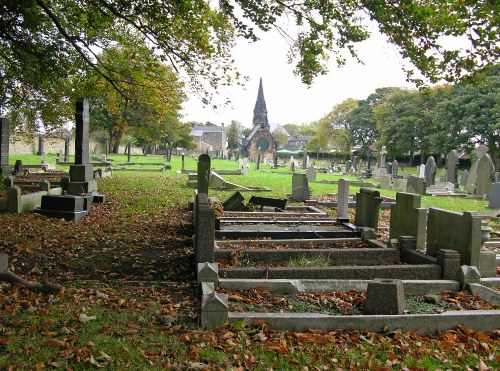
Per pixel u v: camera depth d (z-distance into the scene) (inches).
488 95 1592.0
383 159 1483.8
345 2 429.7
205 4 489.1
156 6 460.8
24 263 300.8
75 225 427.5
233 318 192.4
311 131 4758.9
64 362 155.2
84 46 572.1
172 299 227.1
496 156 1690.5
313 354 170.7
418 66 405.4
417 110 2069.4
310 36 486.3
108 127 1924.2
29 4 487.2
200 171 507.5
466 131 1676.9
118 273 288.2
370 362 164.4
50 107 774.5
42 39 590.9
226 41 550.3
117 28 608.4
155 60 608.4
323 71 544.4
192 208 533.6
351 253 305.0
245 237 374.0
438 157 2208.4
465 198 853.8
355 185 1027.3
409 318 195.3
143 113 749.3
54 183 688.4
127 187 767.1
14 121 921.5
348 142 2829.7
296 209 553.9
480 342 185.6
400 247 312.0
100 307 210.5
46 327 182.9
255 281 239.5
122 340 175.3
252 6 451.2
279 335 185.3
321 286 240.7
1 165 735.1
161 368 155.6
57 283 254.1
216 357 164.4
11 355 158.2
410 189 912.3
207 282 220.1
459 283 252.4
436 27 372.8
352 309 213.3
